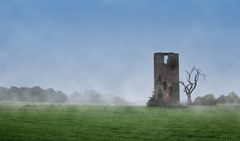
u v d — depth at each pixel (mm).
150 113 60312
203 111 64312
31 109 61406
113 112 60500
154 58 80500
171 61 79750
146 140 42375
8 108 62094
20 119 51156
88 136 43031
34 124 48094
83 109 63125
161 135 44688
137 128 47875
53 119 51969
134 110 64000
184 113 61125
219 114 61031
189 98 94688
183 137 44031
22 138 40844
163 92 78438
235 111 64875
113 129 47000
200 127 49375
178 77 79812
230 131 47281
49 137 41750
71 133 44000
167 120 53719
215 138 43750
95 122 50812
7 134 42188
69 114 56938
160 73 79688
